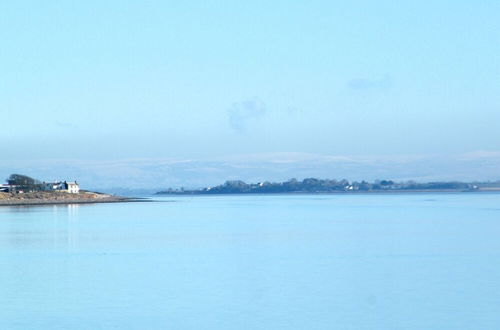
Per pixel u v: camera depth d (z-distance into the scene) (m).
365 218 129.25
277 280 46.97
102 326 33.62
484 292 41.69
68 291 43.03
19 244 76.44
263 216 143.62
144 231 97.06
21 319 35.09
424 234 85.75
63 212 170.88
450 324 33.75
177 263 57.03
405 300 39.41
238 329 33.09
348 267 53.31
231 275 49.53
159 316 35.62
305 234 88.25
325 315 35.75
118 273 51.09
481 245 70.62
